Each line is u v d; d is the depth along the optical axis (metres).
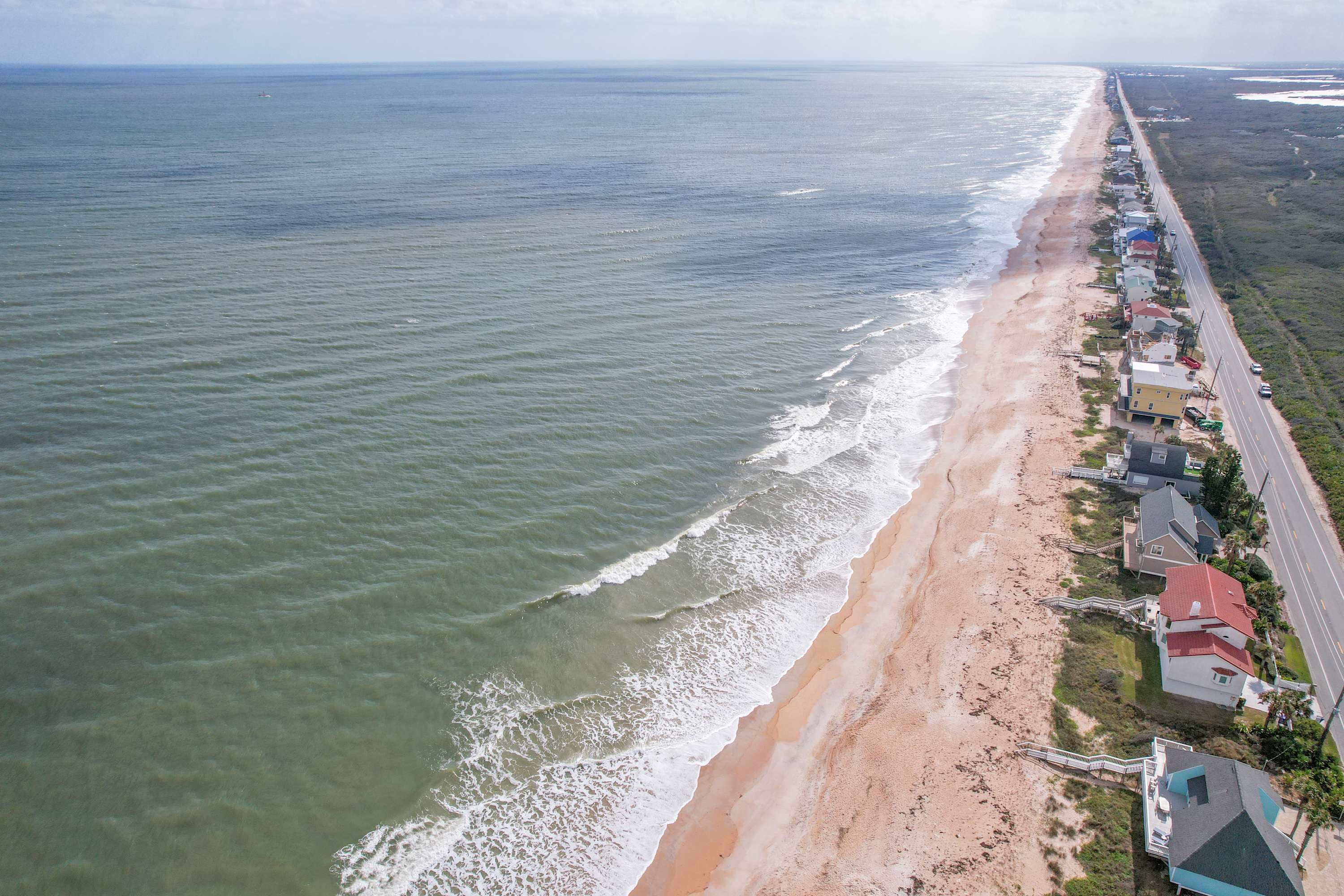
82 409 71.06
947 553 63.62
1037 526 65.75
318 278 107.56
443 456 69.69
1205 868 37.44
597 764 45.81
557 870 40.28
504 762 45.22
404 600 54.62
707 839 42.41
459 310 100.19
